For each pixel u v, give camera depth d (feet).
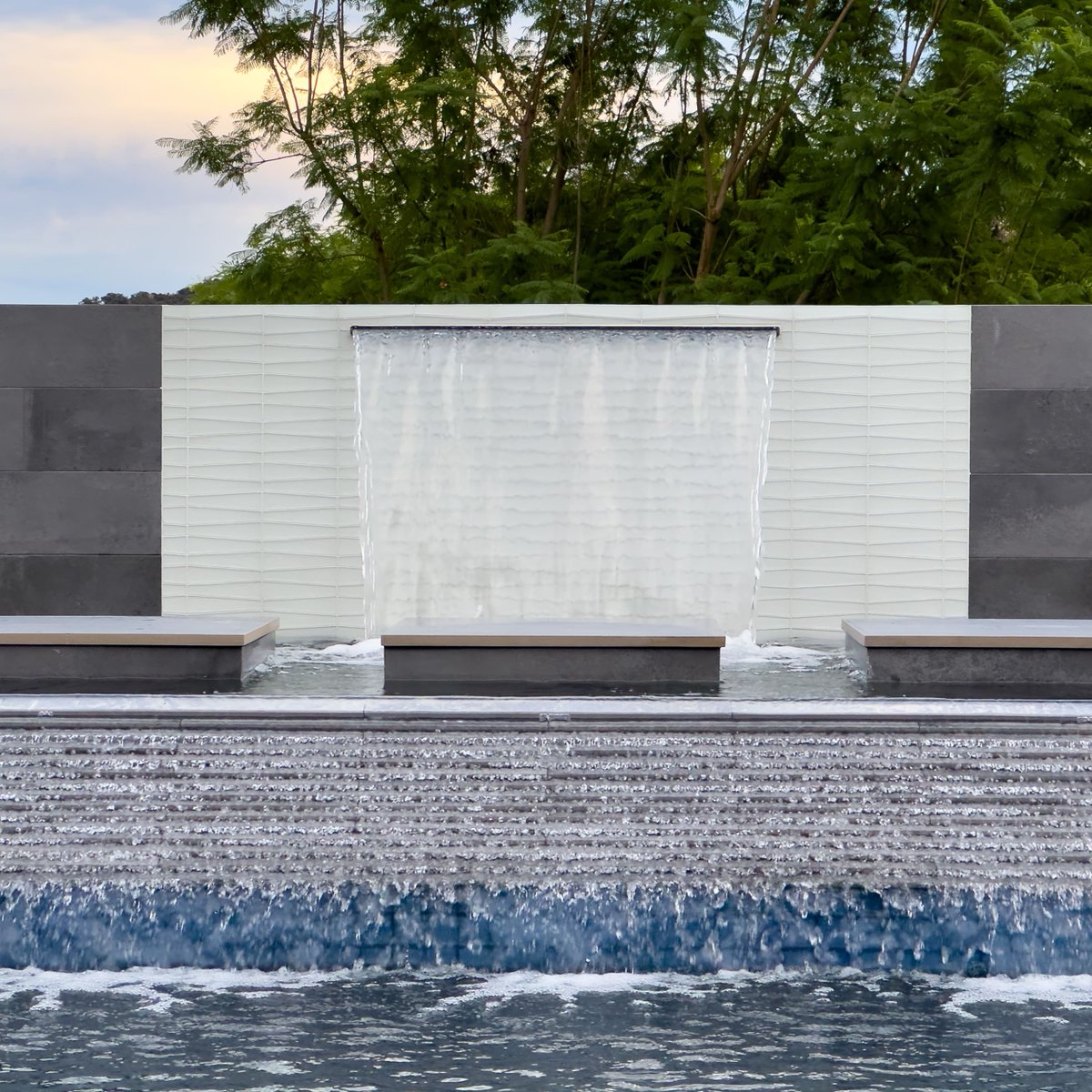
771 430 35.86
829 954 19.62
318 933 19.62
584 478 35.81
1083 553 35.17
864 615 35.76
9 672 27.68
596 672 27.55
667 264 60.34
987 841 20.90
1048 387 35.14
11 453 35.63
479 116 64.49
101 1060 15.80
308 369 36.01
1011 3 57.82
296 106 63.10
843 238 52.19
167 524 35.83
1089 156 48.37
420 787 22.09
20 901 19.63
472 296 57.26
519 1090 14.93
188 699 23.68
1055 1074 15.48
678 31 54.75
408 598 36.06
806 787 22.04
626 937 19.54
